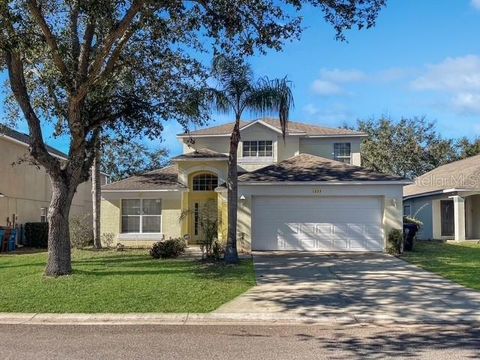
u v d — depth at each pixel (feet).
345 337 27.53
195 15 43.37
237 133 57.26
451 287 41.60
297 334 28.14
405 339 27.17
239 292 39.06
